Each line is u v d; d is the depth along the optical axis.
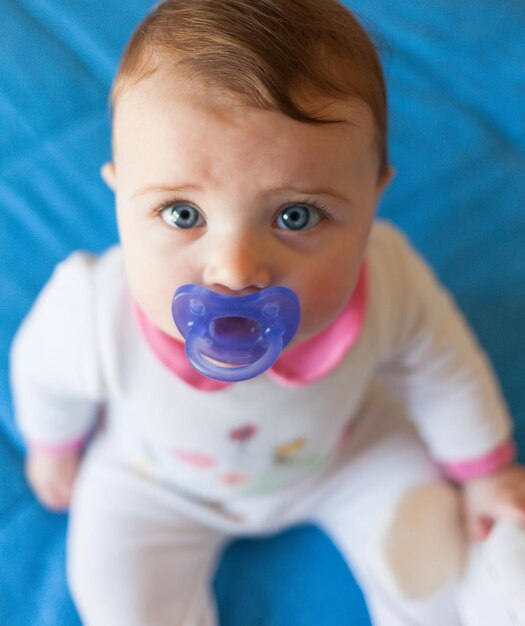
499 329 1.00
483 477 0.83
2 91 1.12
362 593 0.86
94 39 1.17
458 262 1.05
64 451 0.88
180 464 0.77
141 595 0.78
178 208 0.54
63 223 1.04
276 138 0.51
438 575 0.79
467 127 1.15
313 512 0.86
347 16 0.60
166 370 0.68
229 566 0.88
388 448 0.86
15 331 0.96
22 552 0.85
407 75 1.19
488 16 1.24
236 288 0.53
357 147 0.55
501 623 0.71
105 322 0.69
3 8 1.18
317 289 0.57
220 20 0.54
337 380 0.70
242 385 0.66
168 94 0.52
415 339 0.76
